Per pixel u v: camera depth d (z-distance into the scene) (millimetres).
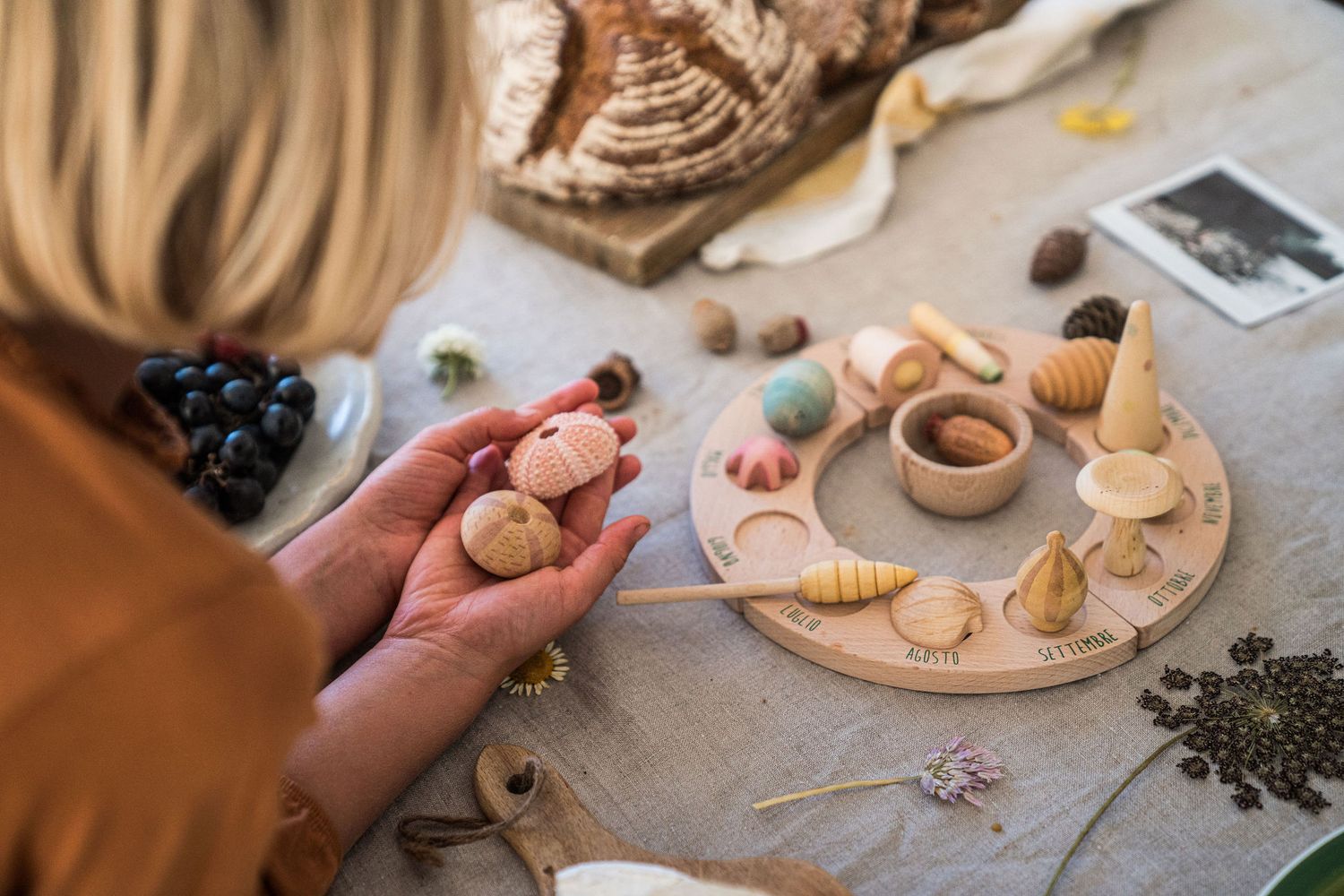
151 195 389
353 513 686
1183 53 1081
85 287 413
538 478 698
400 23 414
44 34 374
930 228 954
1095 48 1097
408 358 891
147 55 380
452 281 946
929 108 1021
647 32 890
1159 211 939
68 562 413
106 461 432
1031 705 659
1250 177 956
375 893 605
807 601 694
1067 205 957
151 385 730
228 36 383
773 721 663
